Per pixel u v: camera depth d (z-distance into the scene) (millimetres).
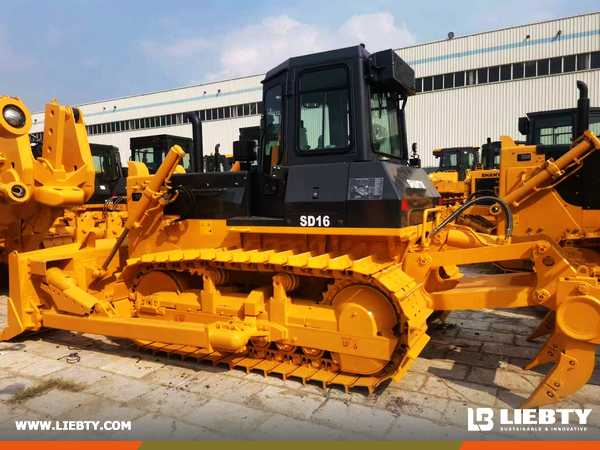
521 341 4832
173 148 4227
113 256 4805
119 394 3676
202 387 3771
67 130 5074
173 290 4586
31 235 6367
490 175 10547
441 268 4703
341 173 3729
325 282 4133
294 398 3551
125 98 31328
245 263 3957
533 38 20953
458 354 4465
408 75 4441
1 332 5020
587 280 3213
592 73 19844
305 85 4039
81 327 4480
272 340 3887
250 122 26891
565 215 6219
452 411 3342
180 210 4645
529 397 3385
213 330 3830
